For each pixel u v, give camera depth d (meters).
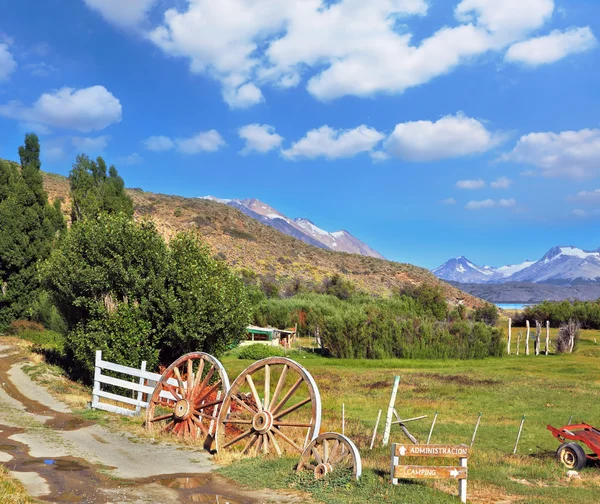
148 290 24.27
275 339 65.94
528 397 31.55
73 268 23.94
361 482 10.73
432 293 103.69
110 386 22.97
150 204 156.62
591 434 16.81
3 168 44.91
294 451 14.26
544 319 100.25
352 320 60.31
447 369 48.72
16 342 37.66
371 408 27.88
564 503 11.78
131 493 10.07
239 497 10.14
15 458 12.34
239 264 132.12
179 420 16.08
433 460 15.34
